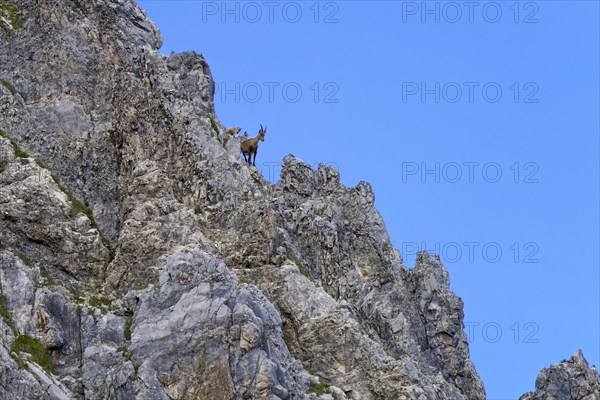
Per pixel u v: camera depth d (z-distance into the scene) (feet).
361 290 383.65
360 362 359.66
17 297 350.23
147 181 377.30
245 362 337.52
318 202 393.50
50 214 371.76
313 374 358.43
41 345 344.28
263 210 371.76
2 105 392.27
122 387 336.08
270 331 347.77
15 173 376.89
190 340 339.98
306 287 367.25
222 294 344.28
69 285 363.35
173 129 387.34
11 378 330.95
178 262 348.38
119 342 345.51
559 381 392.47
